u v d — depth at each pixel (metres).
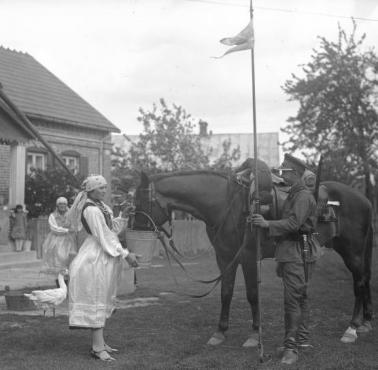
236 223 6.52
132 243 6.71
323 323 7.86
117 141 45.88
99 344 5.95
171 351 6.21
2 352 6.16
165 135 31.41
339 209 7.23
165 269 16.45
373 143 29.47
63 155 24.03
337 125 29.69
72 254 9.70
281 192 6.87
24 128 17.36
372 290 10.96
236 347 6.46
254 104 6.17
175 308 9.09
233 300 10.03
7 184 20.73
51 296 6.70
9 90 23.33
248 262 6.53
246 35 6.21
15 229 17.44
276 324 7.83
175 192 6.64
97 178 6.17
